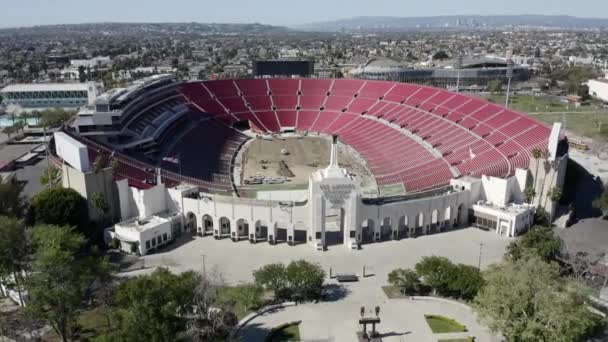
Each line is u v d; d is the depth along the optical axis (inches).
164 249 4717.0
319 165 7696.9
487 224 5201.8
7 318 3563.0
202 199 5088.6
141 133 7239.2
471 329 3430.1
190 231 5128.0
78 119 6338.6
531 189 5216.5
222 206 4854.8
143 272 4210.1
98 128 6437.0
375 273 4254.4
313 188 4594.0
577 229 5177.2
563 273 4114.2
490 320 3063.5
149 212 4980.3
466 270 3846.0
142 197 4889.3
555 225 5295.3
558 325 2765.7
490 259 4500.5
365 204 4805.6
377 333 3294.8
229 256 4576.8
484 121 7598.4
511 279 3065.9
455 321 3489.2
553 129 5162.4
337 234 5088.6
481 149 6796.3
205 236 5029.5
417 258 4537.4
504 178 5305.1
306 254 4626.0
